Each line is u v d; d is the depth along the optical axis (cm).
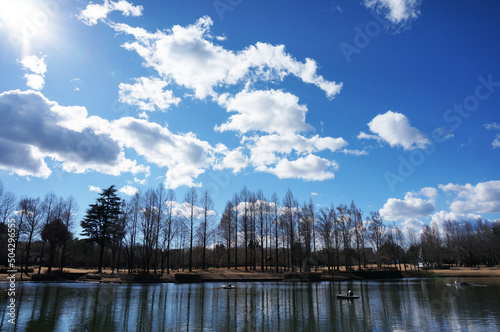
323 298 3347
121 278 5419
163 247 6272
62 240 6156
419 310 2562
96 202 6562
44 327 1870
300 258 7275
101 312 2378
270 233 7375
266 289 4378
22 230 5812
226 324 2022
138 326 1934
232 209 7306
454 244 10719
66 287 4266
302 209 7725
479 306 2752
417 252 9031
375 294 3769
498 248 9562
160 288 4394
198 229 6881
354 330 1870
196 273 6012
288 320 2156
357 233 7738
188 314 2356
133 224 6328
